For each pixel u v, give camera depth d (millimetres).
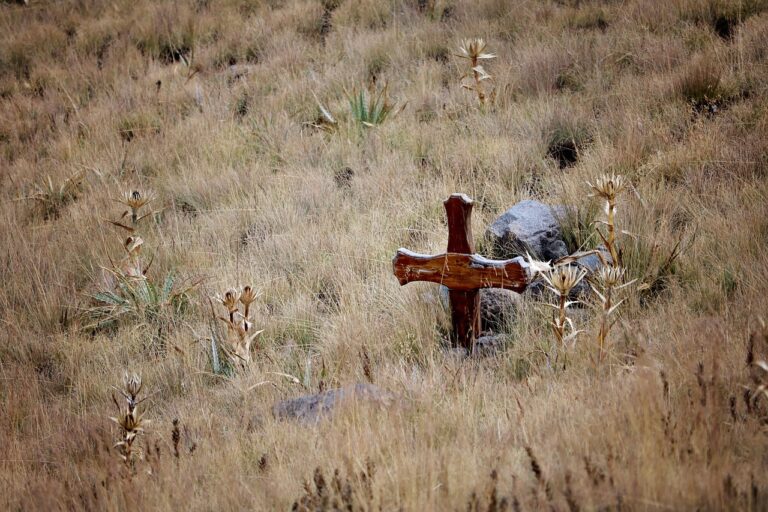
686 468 4996
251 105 16594
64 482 6660
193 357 9445
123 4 22906
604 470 5254
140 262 11461
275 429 6965
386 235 11172
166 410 8539
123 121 16844
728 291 8500
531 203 10453
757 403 5758
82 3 23484
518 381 7844
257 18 20797
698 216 9930
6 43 21281
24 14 23281
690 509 4645
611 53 14891
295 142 14297
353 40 18406
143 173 14797
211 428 7441
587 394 6660
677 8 15750
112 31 21406
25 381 9227
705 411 5570
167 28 20953
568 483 4891
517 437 6164
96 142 16031
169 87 17953
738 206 9844
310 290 10430
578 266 9453
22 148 16578
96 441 7598
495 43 16828
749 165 10570
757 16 14547
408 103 15250
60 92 18984
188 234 12375
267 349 9383
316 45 18875
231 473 6363
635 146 11445
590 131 12719
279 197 12789
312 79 16859
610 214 8305
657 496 4758
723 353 6574
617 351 7676
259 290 9570
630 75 14125
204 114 16266
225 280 10711
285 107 16203
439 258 8688
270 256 11344
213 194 13328
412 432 6578
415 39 17969
